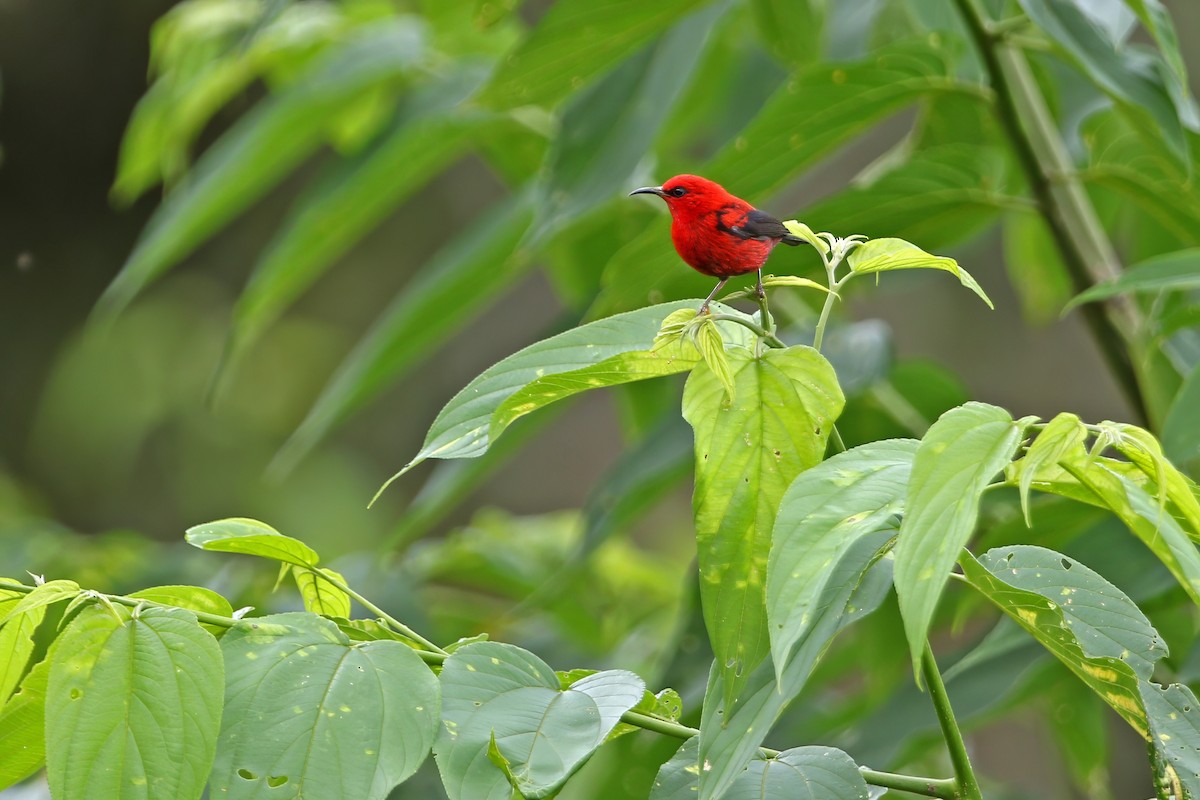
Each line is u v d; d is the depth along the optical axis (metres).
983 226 6.36
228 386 19.84
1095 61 5.28
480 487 20.14
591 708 2.98
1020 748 13.98
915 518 2.58
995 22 6.14
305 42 8.67
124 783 2.74
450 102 7.98
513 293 20.36
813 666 2.88
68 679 2.80
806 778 3.13
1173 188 5.93
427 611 8.29
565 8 5.73
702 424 3.16
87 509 19.52
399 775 2.81
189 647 2.85
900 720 5.54
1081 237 6.44
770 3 7.64
